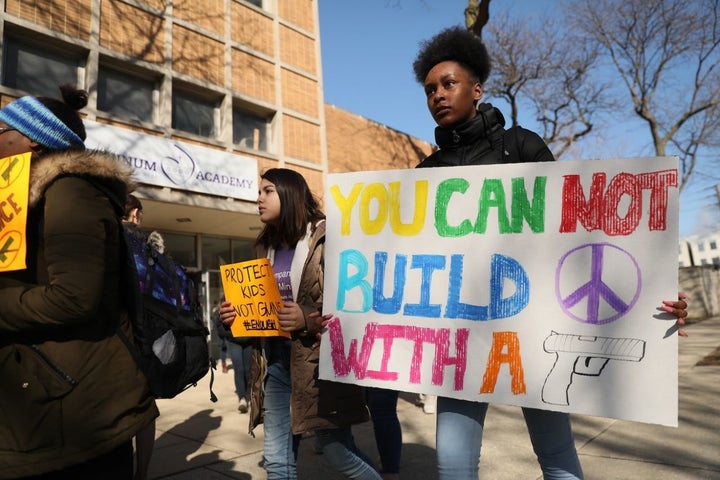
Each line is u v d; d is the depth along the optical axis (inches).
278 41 516.1
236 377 211.5
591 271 64.9
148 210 410.6
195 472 130.9
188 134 420.8
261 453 147.9
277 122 502.6
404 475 122.8
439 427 70.6
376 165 628.4
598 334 63.1
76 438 51.5
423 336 72.9
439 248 74.5
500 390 66.6
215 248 511.8
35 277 53.9
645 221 63.1
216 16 461.7
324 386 83.5
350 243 80.7
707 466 120.9
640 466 123.0
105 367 54.4
